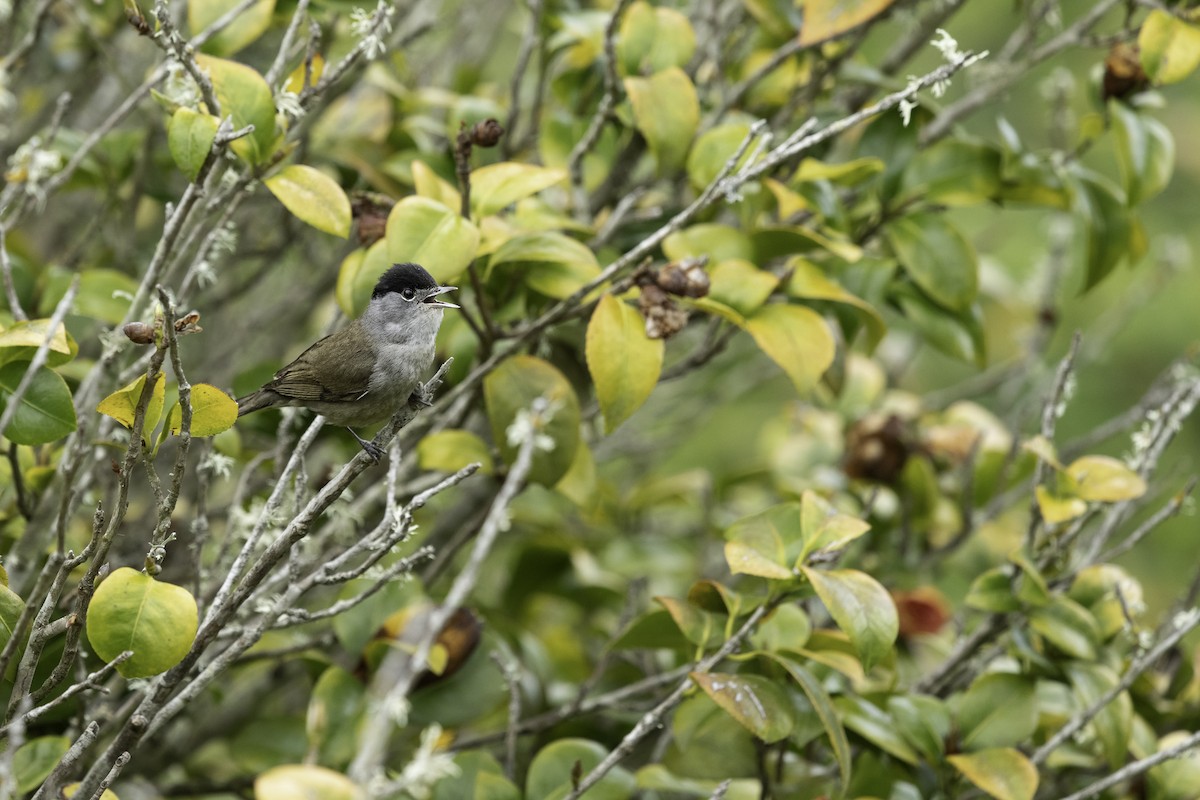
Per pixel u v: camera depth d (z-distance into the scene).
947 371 19.92
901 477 11.91
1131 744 8.95
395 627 9.09
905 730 8.62
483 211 9.00
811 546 7.88
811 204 10.17
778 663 8.34
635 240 11.17
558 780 8.37
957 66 7.73
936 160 10.89
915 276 10.53
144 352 10.37
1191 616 8.75
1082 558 9.71
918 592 11.05
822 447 13.80
